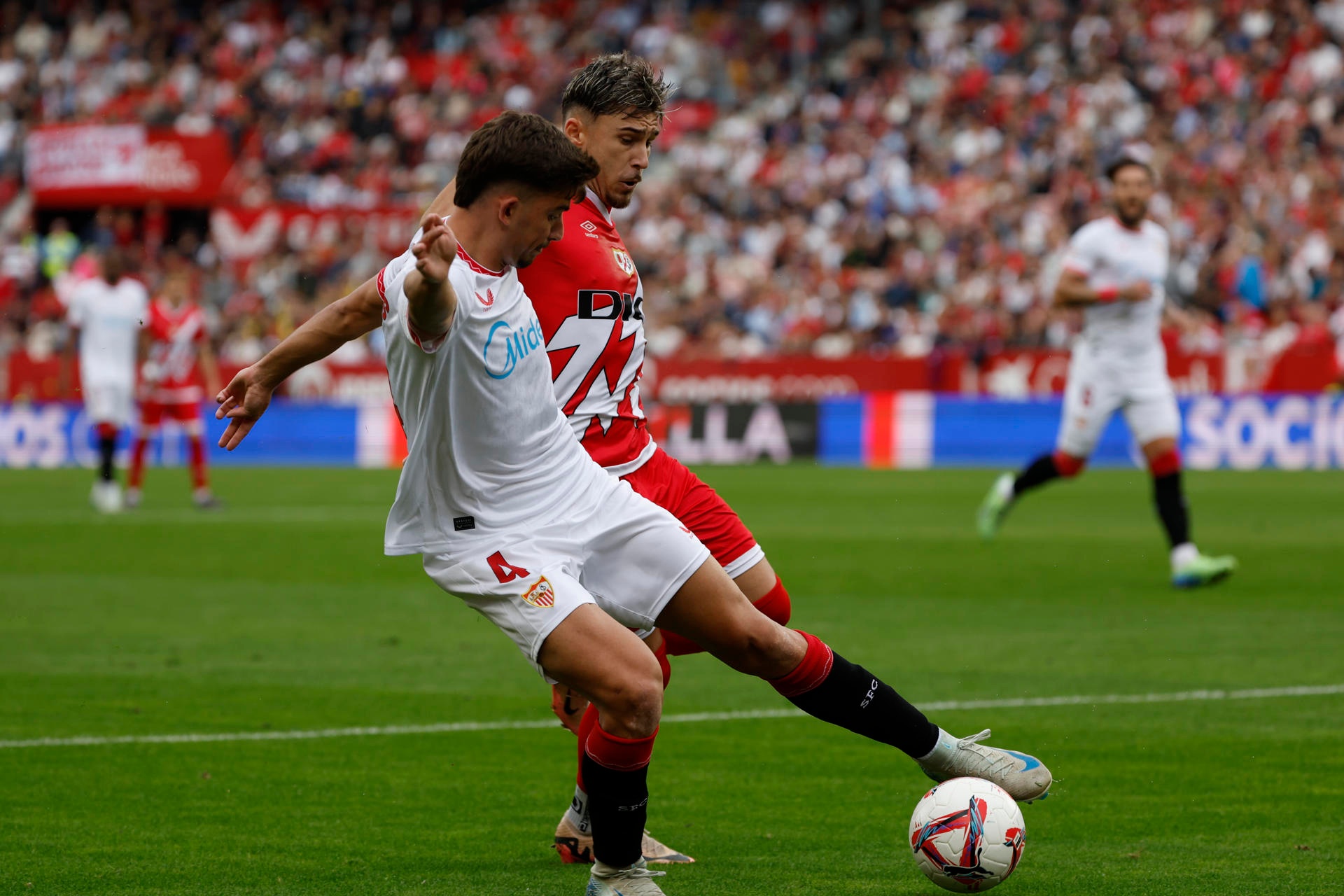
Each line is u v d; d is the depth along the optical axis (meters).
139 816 17.23
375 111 126.25
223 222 116.88
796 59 123.50
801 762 20.11
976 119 110.75
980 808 14.05
